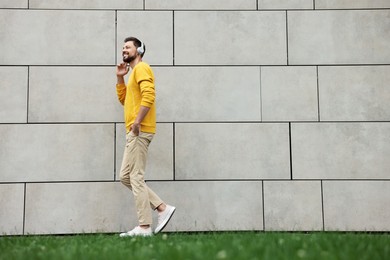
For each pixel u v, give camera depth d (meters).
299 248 3.46
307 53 5.89
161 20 5.88
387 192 5.70
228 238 4.12
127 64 5.41
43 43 5.77
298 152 5.76
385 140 5.79
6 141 5.61
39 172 5.60
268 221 5.65
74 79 5.75
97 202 5.61
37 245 4.00
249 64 5.87
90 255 3.29
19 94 5.68
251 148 5.75
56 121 5.69
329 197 5.70
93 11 5.84
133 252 3.41
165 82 5.81
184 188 5.68
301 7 5.94
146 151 4.93
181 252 3.27
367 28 5.92
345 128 5.80
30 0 5.80
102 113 5.74
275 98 5.83
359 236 4.29
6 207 5.53
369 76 5.87
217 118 5.79
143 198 4.81
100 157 5.68
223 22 5.90
